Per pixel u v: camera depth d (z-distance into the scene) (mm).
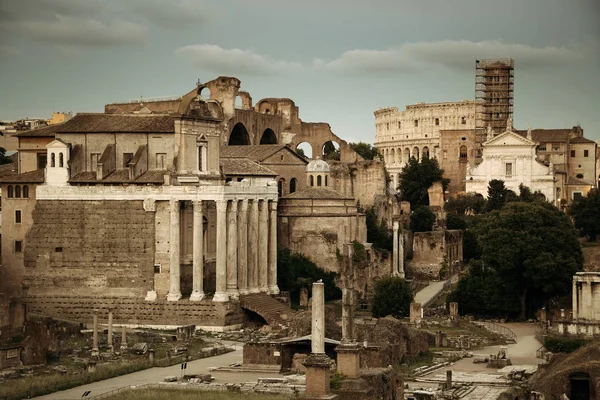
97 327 179250
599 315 195375
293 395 133000
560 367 145750
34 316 189750
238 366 159875
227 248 197625
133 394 135375
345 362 126438
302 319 177875
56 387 141250
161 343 180500
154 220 197625
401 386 137250
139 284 197875
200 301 194750
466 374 157500
